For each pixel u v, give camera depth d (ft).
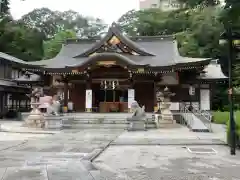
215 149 38.63
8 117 105.19
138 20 177.17
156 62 96.84
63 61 106.83
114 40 98.43
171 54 106.32
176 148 39.58
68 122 73.56
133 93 92.17
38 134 56.95
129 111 91.61
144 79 95.81
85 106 98.68
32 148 38.93
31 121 69.97
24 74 118.32
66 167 27.20
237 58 102.73
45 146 40.70
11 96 111.86
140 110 64.44
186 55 133.08
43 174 24.45
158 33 167.94
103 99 100.83
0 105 103.45
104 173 25.26
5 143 43.78
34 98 72.23
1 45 155.22
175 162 30.22
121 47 99.25
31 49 165.27
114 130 64.49
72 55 113.50
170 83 97.55
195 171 26.22
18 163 29.01
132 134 56.75
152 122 73.10
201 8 37.17
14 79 111.45
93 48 99.91
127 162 30.25
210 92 97.81
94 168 27.17
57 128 65.41
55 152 35.63
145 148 39.68
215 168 27.40
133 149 38.83
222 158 32.35
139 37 116.06
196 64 87.92
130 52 100.99
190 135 55.11
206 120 71.72
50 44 181.78
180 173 25.49
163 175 24.80
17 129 64.90
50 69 92.68
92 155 33.19
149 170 26.66
